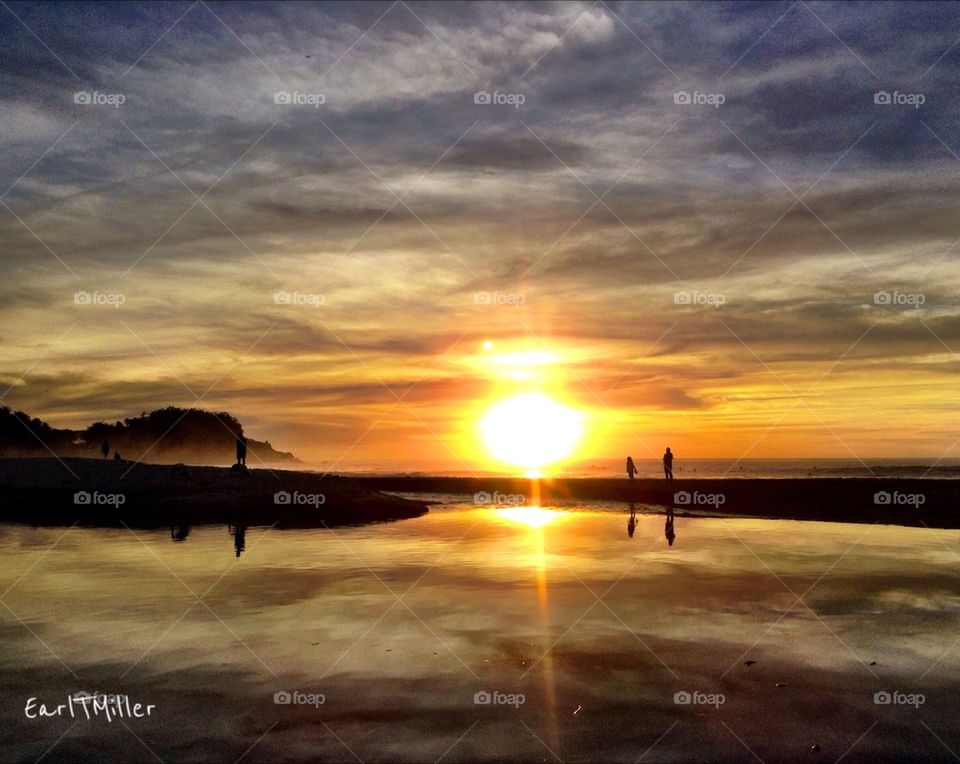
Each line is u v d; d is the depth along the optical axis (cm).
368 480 5084
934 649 1102
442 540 2208
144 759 773
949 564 1738
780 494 3170
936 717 862
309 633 1191
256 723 854
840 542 2098
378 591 1480
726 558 1841
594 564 1772
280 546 2073
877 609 1323
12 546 2069
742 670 1020
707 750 788
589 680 984
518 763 764
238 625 1236
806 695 930
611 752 785
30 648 1119
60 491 2988
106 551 1975
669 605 1362
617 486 3809
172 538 2244
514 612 1317
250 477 3425
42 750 794
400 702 912
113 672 1017
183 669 1026
